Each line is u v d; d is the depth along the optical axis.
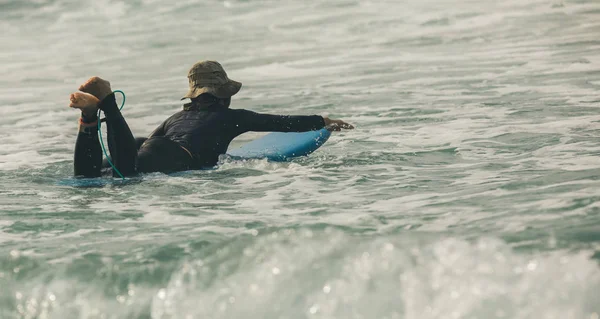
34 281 13.46
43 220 17.73
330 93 36.28
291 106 34.09
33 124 33.94
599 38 44.25
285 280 11.93
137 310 12.23
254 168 22.72
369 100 33.97
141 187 20.67
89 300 12.70
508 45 44.69
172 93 39.50
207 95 23.89
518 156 22.48
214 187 20.62
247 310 11.60
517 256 11.70
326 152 24.83
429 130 27.38
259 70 43.97
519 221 15.07
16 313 12.64
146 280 13.06
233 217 17.47
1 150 28.23
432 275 11.41
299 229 14.47
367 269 11.77
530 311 10.48
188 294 12.29
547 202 16.45
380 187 19.88
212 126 23.42
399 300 11.09
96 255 14.66
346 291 11.43
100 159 21.31
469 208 16.73
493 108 30.27
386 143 25.78
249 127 23.66
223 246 13.41
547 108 29.34
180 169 22.47
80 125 20.81
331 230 13.30
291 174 21.91
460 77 37.53
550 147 23.22
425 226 15.53
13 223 17.52
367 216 16.77
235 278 12.32
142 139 23.67
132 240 15.73
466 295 10.91
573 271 11.20
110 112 20.48
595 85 33.09
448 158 23.06
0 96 41.28
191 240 15.43
